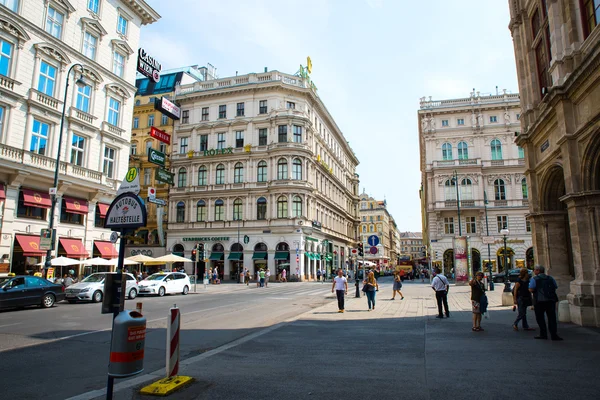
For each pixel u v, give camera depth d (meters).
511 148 52.00
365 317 14.48
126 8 32.72
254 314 16.02
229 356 8.29
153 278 26.67
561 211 15.05
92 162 29.14
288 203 46.41
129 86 32.88
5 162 22.73
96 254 29.84
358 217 82.62
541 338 9.78
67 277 24.64
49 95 25.91
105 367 7.64
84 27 28.53
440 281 14.05
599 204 11.20
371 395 5.74
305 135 48.62
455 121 54.56
